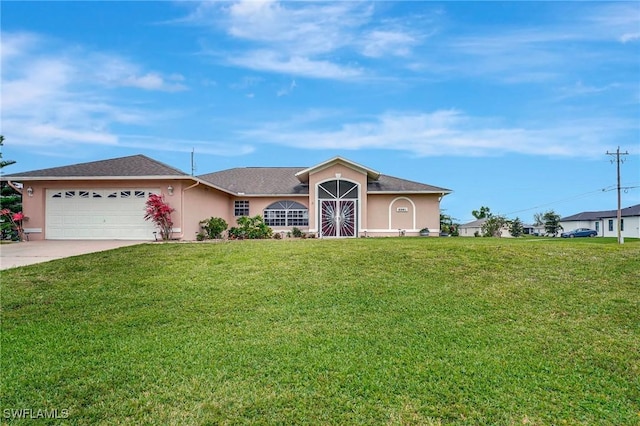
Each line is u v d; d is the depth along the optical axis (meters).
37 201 18.83
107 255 11.88
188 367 5.07
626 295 8.11
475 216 68.00
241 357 5.34
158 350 5.57
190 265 10.39
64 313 7.08
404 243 13.70
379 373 4.95
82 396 4.41
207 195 22.30
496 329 6.40
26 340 5.91
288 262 10.51
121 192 18.77
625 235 49.22
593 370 5.14
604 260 10.78
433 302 7.63
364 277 9.23
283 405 4.26
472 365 5.19
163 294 8.09
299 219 26.72
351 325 6.50
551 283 8.85
